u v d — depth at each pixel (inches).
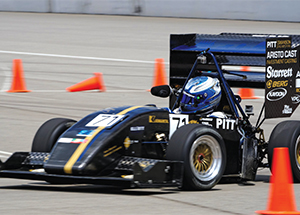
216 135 922.7
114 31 3708.2
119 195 857.5
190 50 1175.0
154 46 3189.0
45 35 3533.5
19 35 3521.2
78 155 858.1
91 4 4655.5
